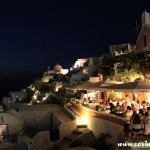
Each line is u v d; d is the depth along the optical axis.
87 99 38.28
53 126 35.59
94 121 25.86
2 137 33.81
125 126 17.52
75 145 24.52
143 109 21.72
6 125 34.38
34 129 36.94
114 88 21.70
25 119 37.91
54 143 27.38
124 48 55.91
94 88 26.17
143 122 17.17
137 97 29.84
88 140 25.56
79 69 74.81
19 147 28.00
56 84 72.12
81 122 29.58
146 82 20.81
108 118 22.73
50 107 39.50
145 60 32.38
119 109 23.22
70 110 35.28
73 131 28.42
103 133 22.92
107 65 40.09
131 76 32.88
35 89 85.88
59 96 51.12
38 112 37.88
